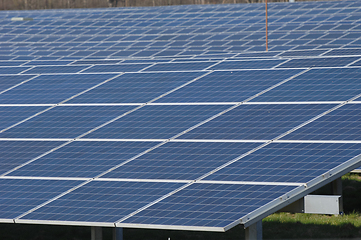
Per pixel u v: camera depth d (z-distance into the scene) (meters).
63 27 98.50
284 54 59.16
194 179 29.89
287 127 34.25
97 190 30.14
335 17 85.62
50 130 39.03
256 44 76.31
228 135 34.28
